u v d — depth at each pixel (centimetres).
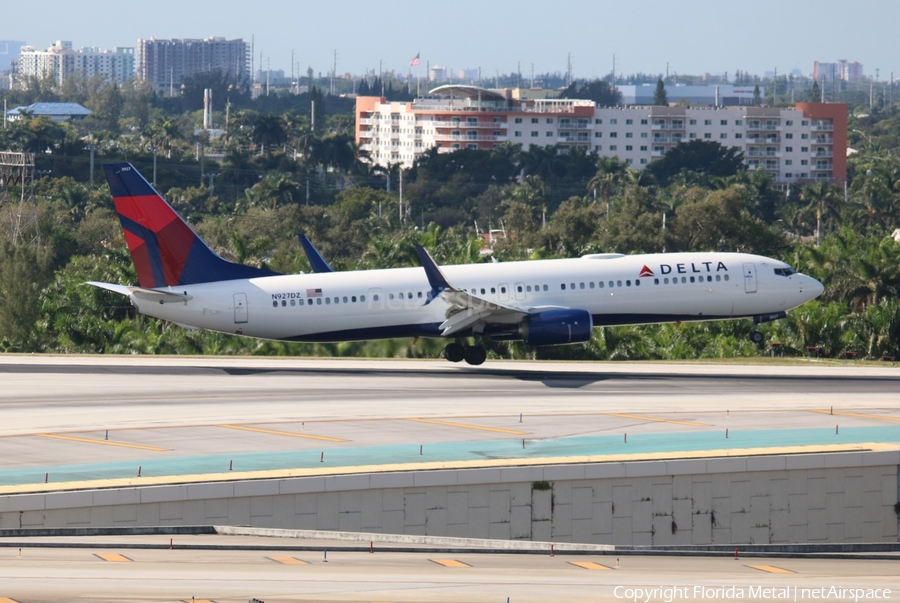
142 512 12481
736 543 14500
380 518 13288
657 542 14200
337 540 11525
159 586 9125
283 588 9175
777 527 14662
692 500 14325
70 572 9581
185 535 11769
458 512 13538
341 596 8969
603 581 9725
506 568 10212
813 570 10600
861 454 14875
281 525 12975
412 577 9681
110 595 8812
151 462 14375
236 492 12756
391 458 14738
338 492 13125
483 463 13875
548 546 11425
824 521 14825
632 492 14088
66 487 12469
